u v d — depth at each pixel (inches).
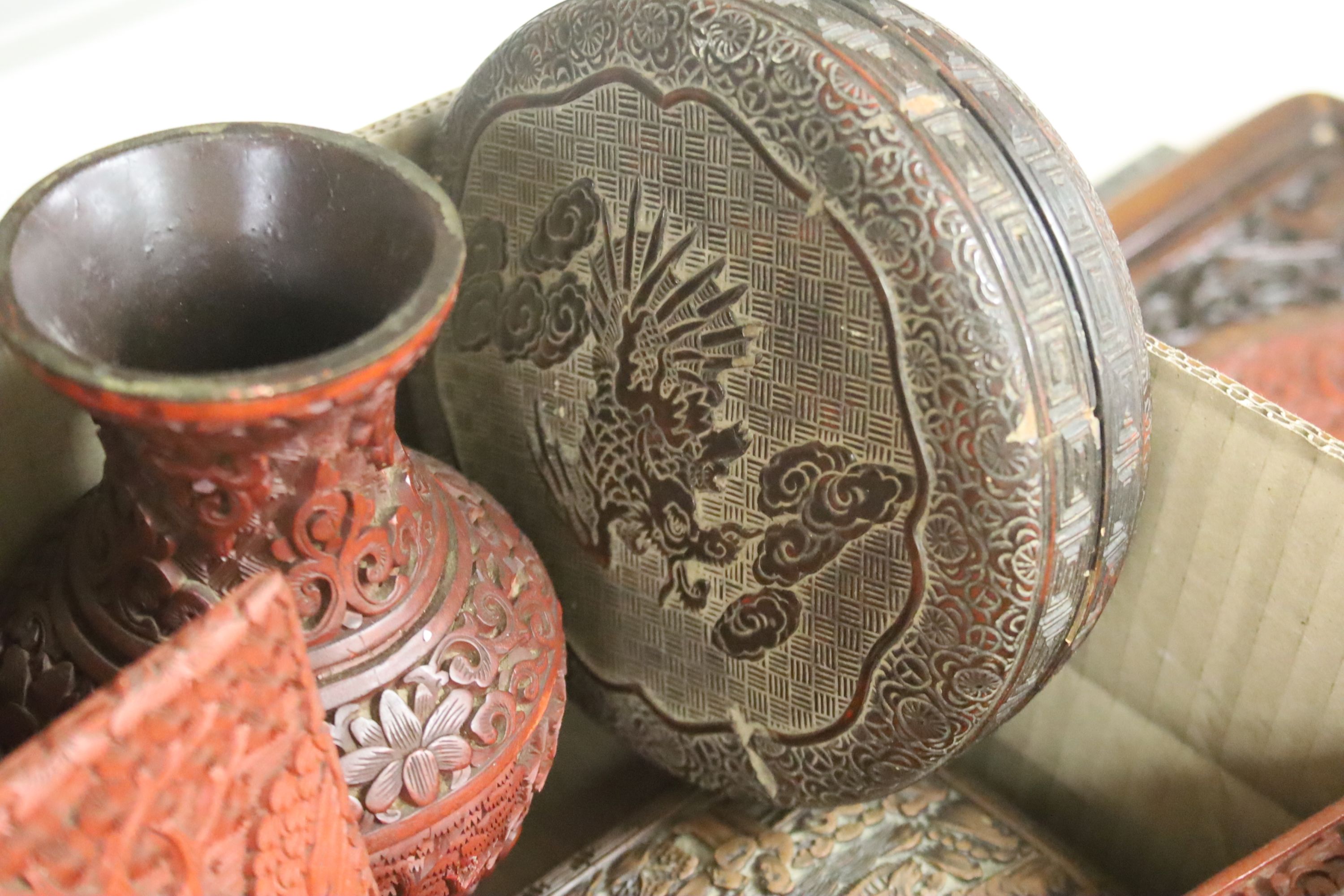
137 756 26.5
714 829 36.9
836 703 33.7
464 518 33.0
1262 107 60.3
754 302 32.3
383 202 30.8
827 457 32.3
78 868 26.3
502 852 33.5
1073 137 54.9
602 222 33.5
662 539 34.4
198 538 30.3
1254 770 35.9
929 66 31.4
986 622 31.9
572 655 36.7
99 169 30.4
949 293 30.7
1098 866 38.7
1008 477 31.1
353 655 31.1
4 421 33.3
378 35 40.0
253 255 31.5
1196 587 35.4
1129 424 32.0
